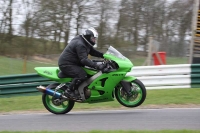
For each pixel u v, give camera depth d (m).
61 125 7.71
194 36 18.06
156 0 35.00
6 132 6.66
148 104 10.34
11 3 32.25
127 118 8.18
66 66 8.66
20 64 21.64
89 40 8.62
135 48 18.20
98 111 9.55
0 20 32.34
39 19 31.53
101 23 31.97
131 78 8.59
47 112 9.90
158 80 13.29
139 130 6.54
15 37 32.00
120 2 33.69
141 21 34.62
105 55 8.55
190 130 6.21
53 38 31.55
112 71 8.44
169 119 7.95
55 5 31.19
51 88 9.05
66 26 31.39
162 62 16.34
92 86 8.60
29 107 10.88
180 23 35.94
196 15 18.19
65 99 8.77
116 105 10.24
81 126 7.50
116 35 32.62
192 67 13.11
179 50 18.78
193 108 9.52
